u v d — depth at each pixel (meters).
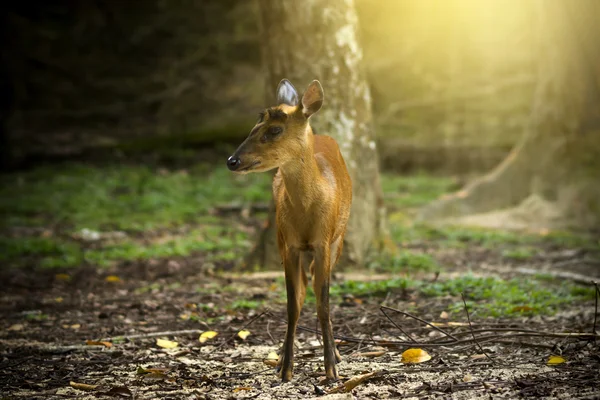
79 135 29.62
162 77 32.91
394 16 32.97
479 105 30.36
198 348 8.12
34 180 23.61
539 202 18.27
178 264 13.81
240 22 33.75
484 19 32.12
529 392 6.18
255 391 6.52
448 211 18.66
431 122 30.16
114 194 21.75
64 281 12.75
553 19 18.55
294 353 7.72
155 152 26.84
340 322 8.98
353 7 12.73
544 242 15.76
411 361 7.21
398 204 20.22
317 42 12.35
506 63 31.97
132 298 11.14
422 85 31.83
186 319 9.59
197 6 34.16
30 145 27.94
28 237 16.95
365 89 12.79
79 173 24.03
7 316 10.16
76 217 18.98
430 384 6.50
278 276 11.92
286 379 6.78
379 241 12.80
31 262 14.59
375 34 33.00
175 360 7.64
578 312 9.26
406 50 32.56
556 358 7.00
